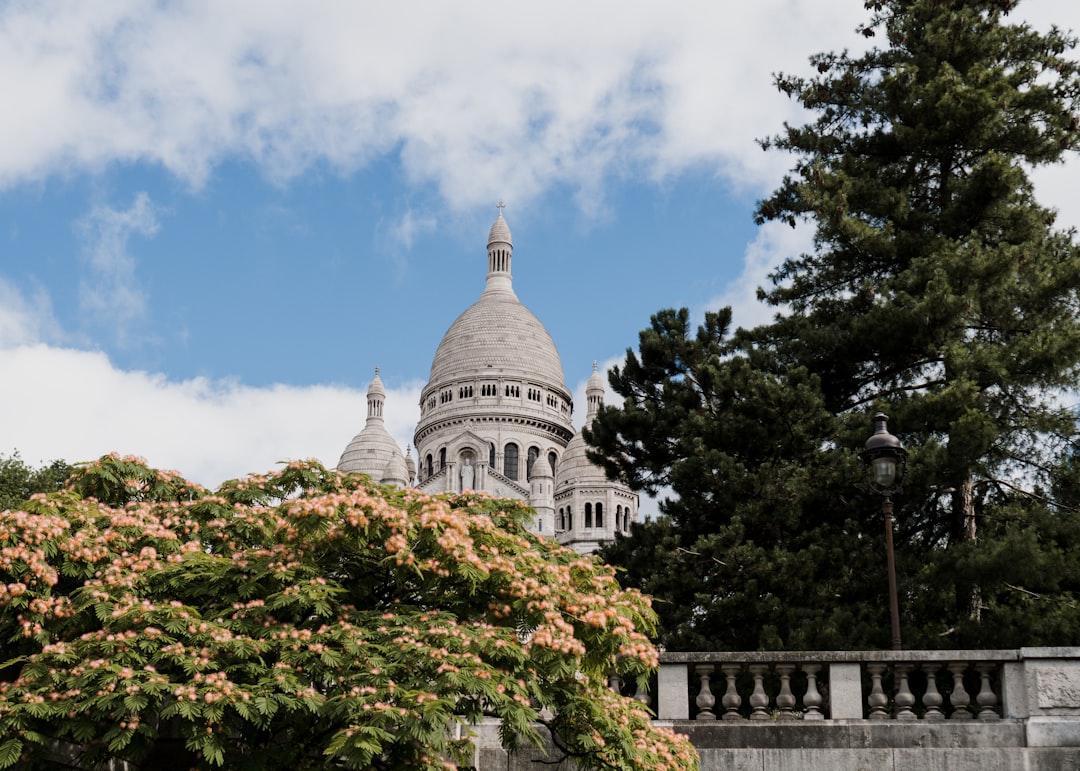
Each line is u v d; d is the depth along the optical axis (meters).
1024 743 20.94
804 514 37.91
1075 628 32.66
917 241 38.97
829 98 42.47
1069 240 40.59
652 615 21.12
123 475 23.50
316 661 17.56
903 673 22.36
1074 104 39.00
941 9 40.41
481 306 185.62
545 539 23.14
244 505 22.59
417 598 20.45
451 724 19.72
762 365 41.56
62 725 16.80
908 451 34.97
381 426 174.25
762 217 44.19
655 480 44.06
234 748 18.16
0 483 63.03
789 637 34.41
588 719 19.11
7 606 18.83
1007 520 36.28
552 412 174.62
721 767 21.41
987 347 35.75
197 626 17.64
